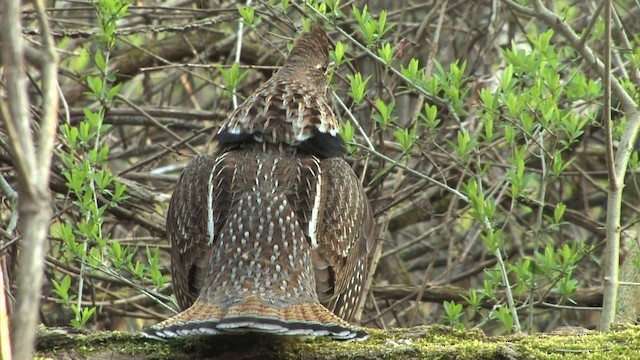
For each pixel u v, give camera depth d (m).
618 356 6.82
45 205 4.20
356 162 13.76
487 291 10.31
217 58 15.95
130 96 16.34
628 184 15.37
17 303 4.34
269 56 15.57
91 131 12.49
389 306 14.46
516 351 6.85
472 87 13.97
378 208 13.15
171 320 6.65
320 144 8.43
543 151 10.36
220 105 15.55
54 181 12.61
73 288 13.62
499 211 14.95
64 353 7.11
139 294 13.79
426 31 15.34
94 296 12.44
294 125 8.31
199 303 6.95
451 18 16.31
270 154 8.12
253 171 7.81
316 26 10.42
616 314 10.34
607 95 9.51
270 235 7.38
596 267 15.35
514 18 14.13
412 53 13.95
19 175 4.16
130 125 15.46
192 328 6.55
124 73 15.12
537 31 15.21
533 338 7.31
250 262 7.23
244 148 8.26
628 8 16.80
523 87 13.19
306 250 7.45
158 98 18.17
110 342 7.23
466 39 14.99
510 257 15.27
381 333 7.49
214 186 7.71
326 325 6.70
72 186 10.32
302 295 7.11
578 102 13.12
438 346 7.06
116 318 14.20
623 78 12.31
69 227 10.30
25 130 4.17
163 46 15.46
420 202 15.07
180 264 7.77
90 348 7.16
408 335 7.47
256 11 13.05
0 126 12.91
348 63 12.67
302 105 8.48
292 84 8.98
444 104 10.91
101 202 13.01
